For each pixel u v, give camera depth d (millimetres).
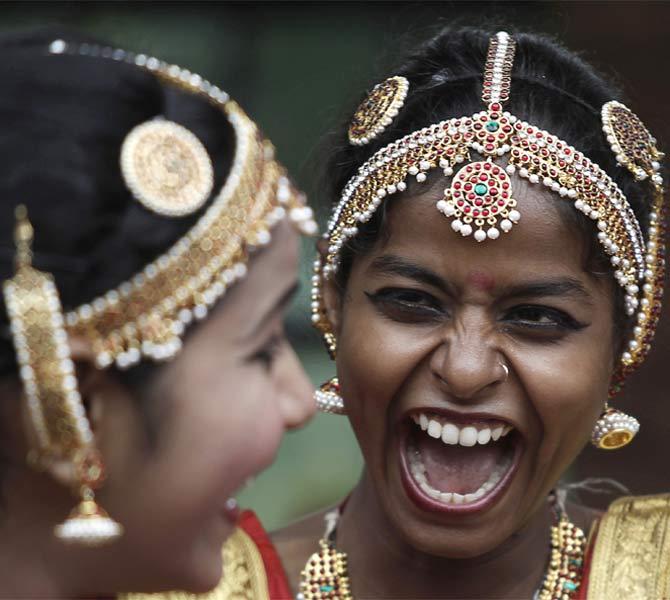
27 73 4145
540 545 6949
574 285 6254
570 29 15359
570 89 6621
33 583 4457
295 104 16516
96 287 4086
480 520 6531
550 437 6434
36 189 4027
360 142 6676
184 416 4305
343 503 7363
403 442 6648
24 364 4008
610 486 13070
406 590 6871
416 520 6605
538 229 6141
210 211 4250
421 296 6402
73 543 4199
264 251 4434
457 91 6504
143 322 4148
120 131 4145
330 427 15406
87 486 4172
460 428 6461
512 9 11523
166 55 16016
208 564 4602
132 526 4402
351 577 7020
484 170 6168
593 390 6438
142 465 4316
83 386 4199
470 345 6234
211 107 4477
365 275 6520
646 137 6789
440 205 6168
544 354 6316
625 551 6797
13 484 4336
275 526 14008
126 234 4105
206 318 4309
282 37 16875
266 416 4461
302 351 15062
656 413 13039
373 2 16500
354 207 6555
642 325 6762
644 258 6699
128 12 16031
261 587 6793
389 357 6406
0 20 15547
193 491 4371
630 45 15344
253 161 4426
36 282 3977
